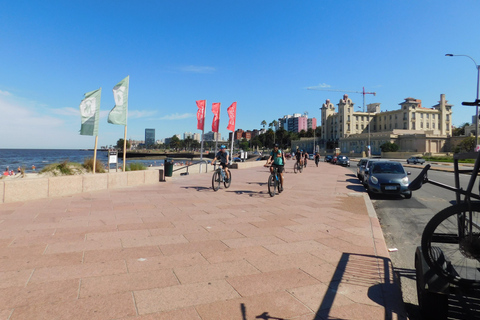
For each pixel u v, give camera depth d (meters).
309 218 7.01
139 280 3.44
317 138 138.25
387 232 6.86
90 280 3.41
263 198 9.95
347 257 4.38
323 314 2.82
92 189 10.92
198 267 3.89
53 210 7.29
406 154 78.50
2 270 3.64
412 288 3.94
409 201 11.35
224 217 6.89
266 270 3.84
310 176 20.56
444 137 85.69
